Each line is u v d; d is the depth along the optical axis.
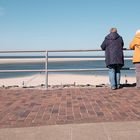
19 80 23.23
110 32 9.27
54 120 5.57
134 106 6.69
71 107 6.68
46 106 6.85
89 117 5.73
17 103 7.28
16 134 4.80
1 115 6.04
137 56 9.16
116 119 5.54
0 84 19.72
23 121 5.55
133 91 8.83
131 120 5.46
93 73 33.28
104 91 8.95
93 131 4.85
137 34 9.20
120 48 9.12
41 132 4.88
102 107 6.62
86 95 8.29
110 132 4.78
